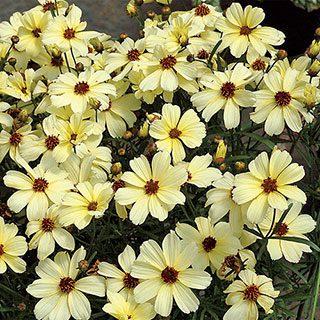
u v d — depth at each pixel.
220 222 0.44
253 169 0.42
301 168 0.41
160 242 0.47
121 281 0.42
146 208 0.42
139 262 0.41
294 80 0.47
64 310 0.42
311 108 0.46
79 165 0.46
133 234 0.49
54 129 0.47
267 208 0.41
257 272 0.49
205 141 0.50
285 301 0.49
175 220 0.49
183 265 0.40
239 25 0.50
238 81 0.48
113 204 0.46
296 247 0.44
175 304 0.46
